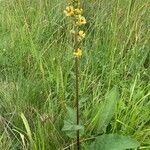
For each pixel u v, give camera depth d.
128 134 2.53
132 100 2.80
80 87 2.91
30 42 3.44
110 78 2.91
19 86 2.92
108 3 3.64
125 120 2.60
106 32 3.42
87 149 2.35
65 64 3.19
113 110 2.55
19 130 2.62
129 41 3.35
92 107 2.73
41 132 2.39
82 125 2.32
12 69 3.19
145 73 3.03
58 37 3.59
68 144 2.50
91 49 3.30
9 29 3.72
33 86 2.93
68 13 2.05
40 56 3.17
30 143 2.45
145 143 2.47
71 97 2.89
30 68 3.25
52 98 2.92
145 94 2.93
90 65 3.17
